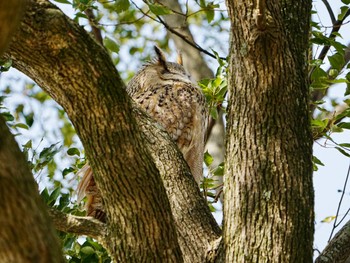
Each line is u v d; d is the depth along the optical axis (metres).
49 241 5.76
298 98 9.47
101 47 8.52
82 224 9.58
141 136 8.91
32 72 8.89
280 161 9.39
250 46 9.22
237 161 9.56
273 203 9.32
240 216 9.41
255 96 9.44
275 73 9.30
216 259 9.95
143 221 9.02
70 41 8.27
